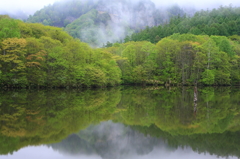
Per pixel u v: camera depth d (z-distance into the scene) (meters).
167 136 20.38
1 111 29.11
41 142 18.12
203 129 22.27
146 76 85.75
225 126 23.22
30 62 52.19
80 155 15.88
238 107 34.00
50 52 58.31
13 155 15.44
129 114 29.36
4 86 54.09
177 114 29.11
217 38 94.62
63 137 19.53
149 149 17.27
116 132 21.48
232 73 82.12
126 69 89.62
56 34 79.44
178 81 81.19
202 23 155.00
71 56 64.81
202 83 81.50
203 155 16.22
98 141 18.92
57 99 41.72
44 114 28.09
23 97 42.78
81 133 20.83
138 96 49.41
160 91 61.97
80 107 34.00
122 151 16.56
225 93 55.12
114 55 96.88
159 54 86.00
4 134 19.78
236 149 17.39
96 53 75.50
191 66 80.31
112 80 76.69
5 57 48.00
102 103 38.44
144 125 23.98
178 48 80.19
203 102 39.12
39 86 61.28
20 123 23.36
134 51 93.62
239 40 114.00
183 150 17.23
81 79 64.62
